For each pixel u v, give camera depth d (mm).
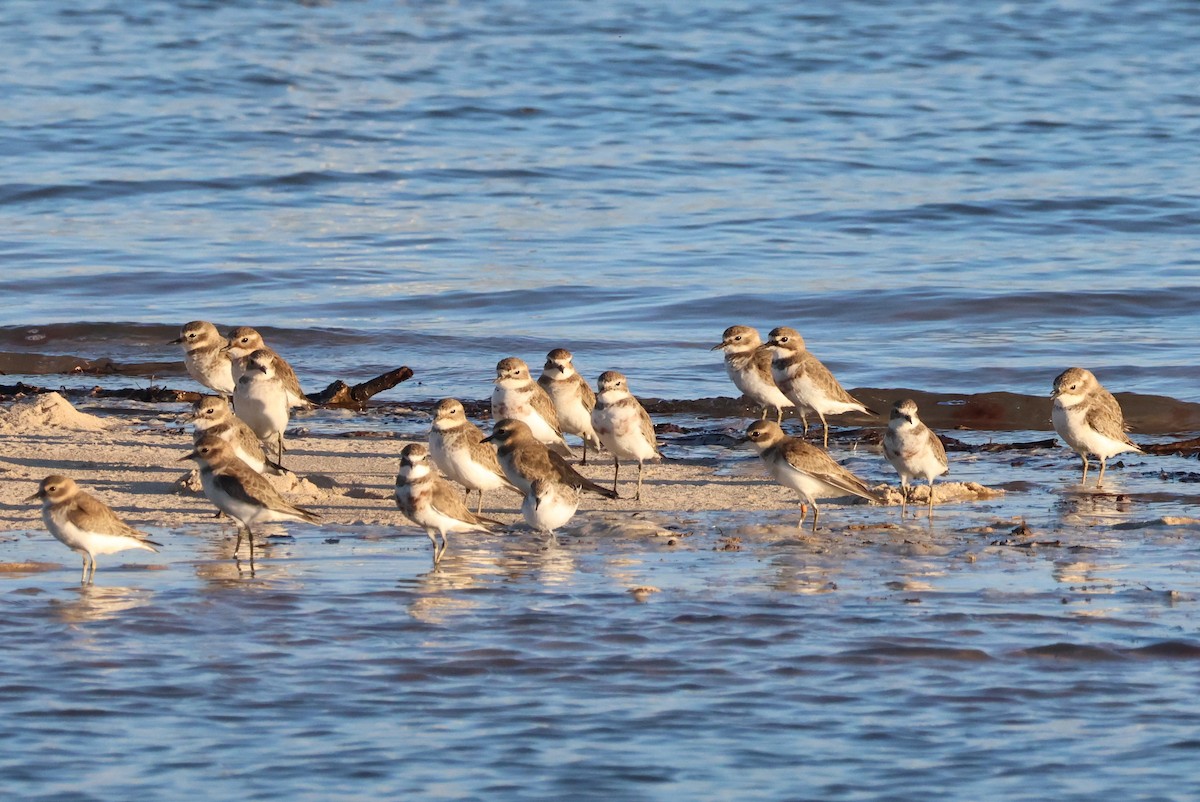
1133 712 9945
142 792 8680
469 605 12383
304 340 27234
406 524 15445
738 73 52781
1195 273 31141
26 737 9461
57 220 36000
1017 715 9914
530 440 14922
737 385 21188
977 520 15883
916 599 12562
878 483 18062
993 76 52375
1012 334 27375
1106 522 15734
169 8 62250
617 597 12633
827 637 11516
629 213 36812
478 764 9109
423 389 24500
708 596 12664
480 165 41375
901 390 24062
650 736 9562
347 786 8781
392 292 30312
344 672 10703
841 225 35625
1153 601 12438
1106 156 42219
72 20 59750
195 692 10281
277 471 16672
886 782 8875
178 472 17656
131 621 11828
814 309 28984
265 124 45406
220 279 31188
